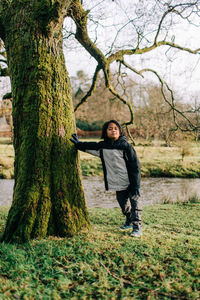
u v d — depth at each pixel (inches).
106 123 137.3
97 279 96.1
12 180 622.5
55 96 132.3
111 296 86.1
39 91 128.7
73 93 1560.0
